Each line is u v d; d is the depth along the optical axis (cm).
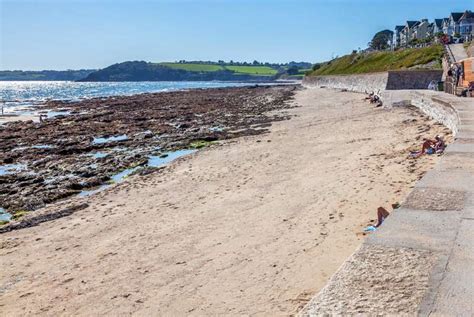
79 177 1800
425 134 1948
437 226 488
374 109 3528
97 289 777
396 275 377
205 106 5094
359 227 936
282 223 1027
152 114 4212
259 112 4131
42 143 2672
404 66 5578
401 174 1308
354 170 1457
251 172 1603
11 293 787
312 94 6650
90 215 1230
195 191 1405
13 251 989
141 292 751
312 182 1370
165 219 1140
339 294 354
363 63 7862
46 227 1151
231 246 916
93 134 2991
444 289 352
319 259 803
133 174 1744
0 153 2336
